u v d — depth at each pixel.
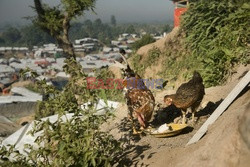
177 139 5.73
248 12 9.87
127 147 5.99
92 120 5.41
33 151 5.14
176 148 5.05
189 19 13.96
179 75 14.02
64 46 16.58
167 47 15.62
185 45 14.33
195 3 13.88
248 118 2.47
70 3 15.11
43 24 16.03
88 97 5.59
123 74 6.38
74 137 5.05
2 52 189.62
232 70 8.98
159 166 4.77
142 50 17.03
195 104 6.06
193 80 5.90
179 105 5.91
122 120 7.57
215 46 9.85
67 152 4.86
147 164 4.99
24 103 34.03
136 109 6.17
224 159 3.44
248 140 2.47
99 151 5.38
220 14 12.09
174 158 4.75
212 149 4.00
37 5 16.09
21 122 17.59
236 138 3.32
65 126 5.14
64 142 4.93
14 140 7.36
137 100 6.16
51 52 184.38
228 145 3.43
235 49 9.13
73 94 5.71
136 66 16.66
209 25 12.23
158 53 16.06
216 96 7.45
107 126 7.61
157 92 10.14
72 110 5.47
